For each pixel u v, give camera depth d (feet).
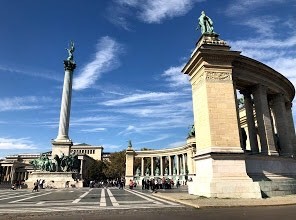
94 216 49.49
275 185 90.63
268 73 117.29
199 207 61.77
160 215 49.73
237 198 80.23
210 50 96.99
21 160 538.47
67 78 259.39
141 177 284.61
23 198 99.55
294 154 135.64
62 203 77.41
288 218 43.19
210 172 86.38
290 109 145.18
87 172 441.27
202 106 97.45
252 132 116.57
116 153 435.12
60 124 244.42
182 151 258.37
